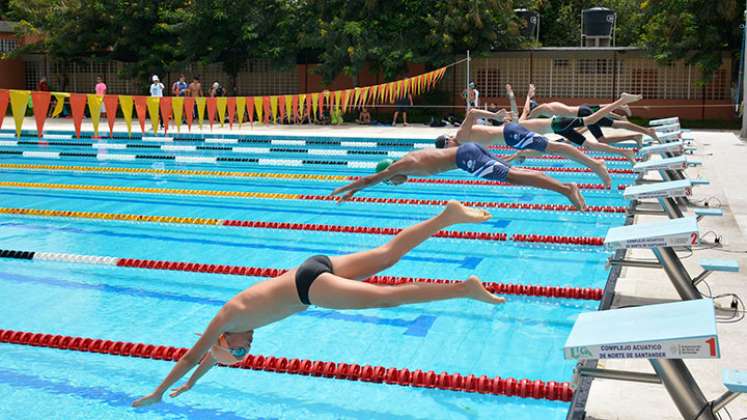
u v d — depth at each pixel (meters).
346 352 4.98
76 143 18.42
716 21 20.84
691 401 3.21
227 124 22.92
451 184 12.02
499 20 22.67
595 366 4.06
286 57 24.39
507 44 23.23
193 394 4.36
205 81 27.25
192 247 7.91
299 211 9.86
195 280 6.71
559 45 30.80
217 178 12.98
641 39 23.84
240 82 26.97
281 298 3.33
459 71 24.09
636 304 5.34
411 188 11.63
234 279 6.75
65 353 5.00
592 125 10.77
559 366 4.74
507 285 6.20
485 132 6.73
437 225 3.39
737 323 4.89
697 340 2.95
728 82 22.58
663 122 13.97
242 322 3.41
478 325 5.49
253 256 7.53
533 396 4.23
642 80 23.22
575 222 8.90
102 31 26.00
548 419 3.97
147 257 7.48
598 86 23.47
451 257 7.38
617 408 3.82
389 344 5.12
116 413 4.14
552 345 5.10
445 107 23.81
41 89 25.50
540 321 5.57
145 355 4.95
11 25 28.41
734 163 12.61
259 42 24.45
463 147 5.36
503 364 4.77
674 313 3.31
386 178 5.45
